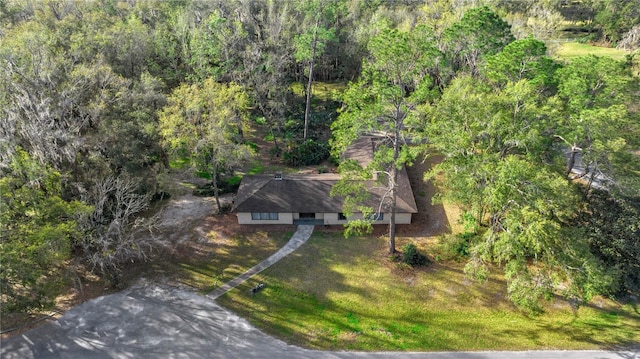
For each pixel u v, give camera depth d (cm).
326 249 3741
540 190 2775
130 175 3712
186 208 4322
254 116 6278
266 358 2761
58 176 3178
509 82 3394
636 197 3198
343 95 3247
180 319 3080
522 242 2780
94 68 3941
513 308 3131
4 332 2894
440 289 3303
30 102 3195
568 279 2997
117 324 3044
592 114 3111
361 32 6097
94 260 3069
